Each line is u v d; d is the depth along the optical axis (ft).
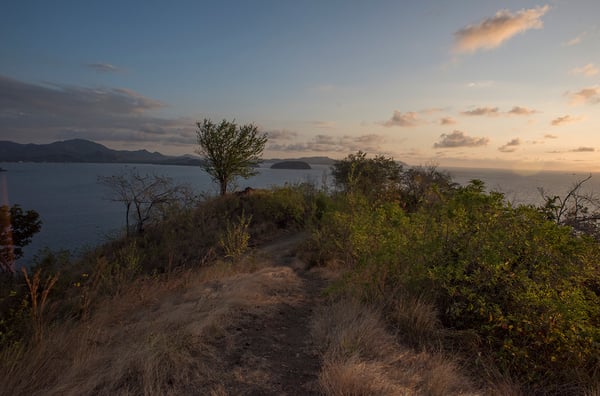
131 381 10.05
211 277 26.96
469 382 11.28
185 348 12.08
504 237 14.76
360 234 20.92
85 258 40.65
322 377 10.36
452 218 17.70
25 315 15.10
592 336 12.04
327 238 31.96
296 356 12.49
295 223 56.18
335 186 67.36
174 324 14.89
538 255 14.26
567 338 12.31
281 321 16.35
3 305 16.42
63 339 13.24
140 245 48.52
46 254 28.12
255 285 21.44
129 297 20.66
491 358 12.66
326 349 12.75
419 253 17.01
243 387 10.17
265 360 12.02
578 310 12.44
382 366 11.30
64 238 103.65
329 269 27.84
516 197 18.67
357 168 62.75
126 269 26.71
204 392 9.75
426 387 10.12
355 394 9.45
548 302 12.55
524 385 11.98
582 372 12.01
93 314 17.60
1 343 12.14
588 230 19.56
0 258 29.48
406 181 53.01
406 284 17.31
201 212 58.44
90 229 120.88
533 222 14.98
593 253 14.84
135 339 13.15
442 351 12.96
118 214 167.32
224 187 76.84
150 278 26.78
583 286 15.40
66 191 289.12
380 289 17.99
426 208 22.71
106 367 10.94
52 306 17.29
